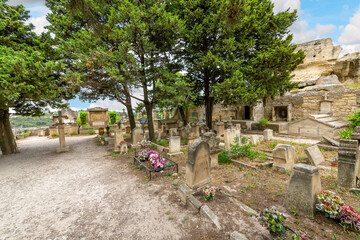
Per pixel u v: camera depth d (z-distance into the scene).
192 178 4.17
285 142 10.35
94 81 10.24
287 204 3.48
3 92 6.73
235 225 3.09
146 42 9.06
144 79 11.35
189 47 12.64
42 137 22.11
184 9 12.05
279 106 19.78
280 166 5.64
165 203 4.15
